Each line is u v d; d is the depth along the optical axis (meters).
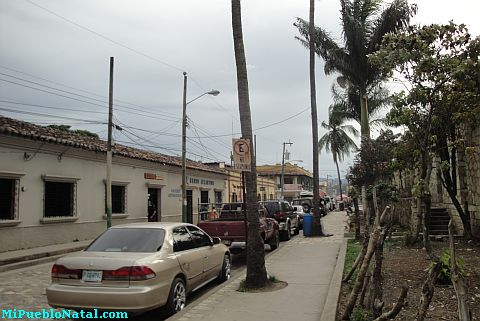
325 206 44.84
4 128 14.54
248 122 8.90
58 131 19.61
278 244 16.59
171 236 7.79
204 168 32.50
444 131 11.64
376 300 5.89
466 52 9.61
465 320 4.51
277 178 75.88
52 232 17.09
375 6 21.03
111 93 19.03
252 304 7.35
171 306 7.06
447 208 17.05
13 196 15.45
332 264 11.49
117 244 7.36
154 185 24.94
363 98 21.94
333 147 46.66
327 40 21.62
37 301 8.66
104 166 20.44
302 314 6.71
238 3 9.17
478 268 9.34
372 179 19.45
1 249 14.72
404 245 13.51
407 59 9.73
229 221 14.07
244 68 9.02
